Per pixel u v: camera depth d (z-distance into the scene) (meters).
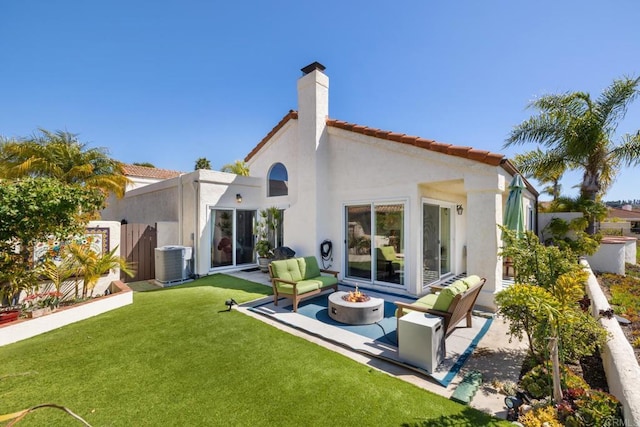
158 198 14.78
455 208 11.04
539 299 3.52
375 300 6.45
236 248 12.68
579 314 3.90
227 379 3.96
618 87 11.12
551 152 13.11
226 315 6.71
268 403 3.44
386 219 8.98
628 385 2.87
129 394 3.62
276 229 12.34
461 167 7.32
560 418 3.01
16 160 16.75
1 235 5.75
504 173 7.52
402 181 8.53
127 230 10.81
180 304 7.58
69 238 6.90
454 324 5.05
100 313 6.87
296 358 4.60
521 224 7.30
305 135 10.48
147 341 5.24
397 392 3.68
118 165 18.80
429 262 9.14
